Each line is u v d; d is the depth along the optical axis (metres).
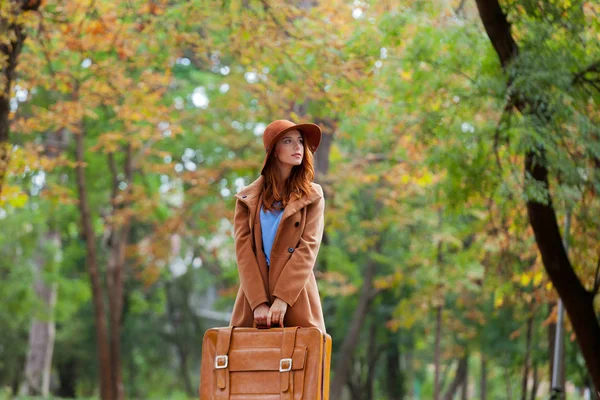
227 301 33.31
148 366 41.84
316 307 5.43
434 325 30.17
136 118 15.97
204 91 24.45
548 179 10.95
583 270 11.89
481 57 11.03
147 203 22.14
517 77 9.59
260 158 21.11
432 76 11.58
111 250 23.45
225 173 21.44
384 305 32.44
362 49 12.56
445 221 20.62
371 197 25.69
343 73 12.82
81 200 22.08
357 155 21.80
